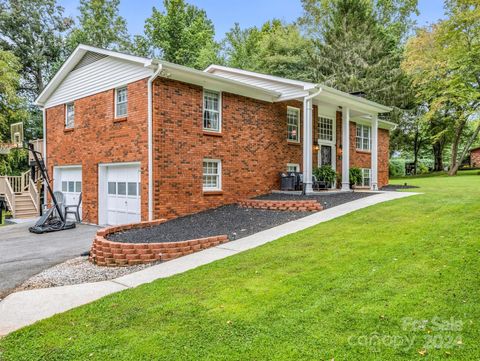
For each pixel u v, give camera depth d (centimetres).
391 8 3494
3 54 2067
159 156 1047
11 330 401
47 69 2886
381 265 528
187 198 1114
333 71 2875
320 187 1419
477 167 3206
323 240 699
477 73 2283
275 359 315
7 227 1329
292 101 1487
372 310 390
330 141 1653
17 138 1473
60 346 356
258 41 3284
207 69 1619
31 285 595
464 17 1838
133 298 476
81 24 3005
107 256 708
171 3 3128
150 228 931
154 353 334
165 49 3117
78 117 1353
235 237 812
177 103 1092
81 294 514
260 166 1357
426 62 2356
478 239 598
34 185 1666
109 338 366
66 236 1081
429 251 568
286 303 426
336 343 333
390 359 305
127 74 1128
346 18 2989
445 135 2823
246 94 1301
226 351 332
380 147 2039
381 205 1012
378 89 2738
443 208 888
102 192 1259
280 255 627
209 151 1179
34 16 2722
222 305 433
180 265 635
